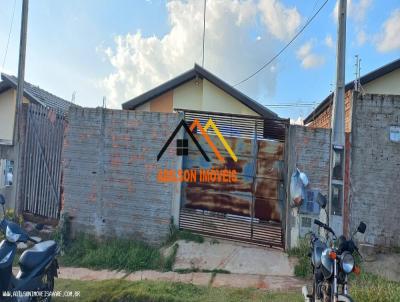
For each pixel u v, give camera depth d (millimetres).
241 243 6887
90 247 7016
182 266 6246
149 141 7223
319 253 4340
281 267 6121
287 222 6625
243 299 4859
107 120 7410
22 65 8219
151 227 7137
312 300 4418
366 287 4875
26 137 8227
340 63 6449
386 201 6395
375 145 6480
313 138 6691
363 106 6547
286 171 6734
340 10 6387
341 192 6438
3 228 4367
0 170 8344
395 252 6281
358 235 6449
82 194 7480
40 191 7996
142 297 4812
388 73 10547
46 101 11977
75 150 7559
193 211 7156
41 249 4691
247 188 6957
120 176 7316
